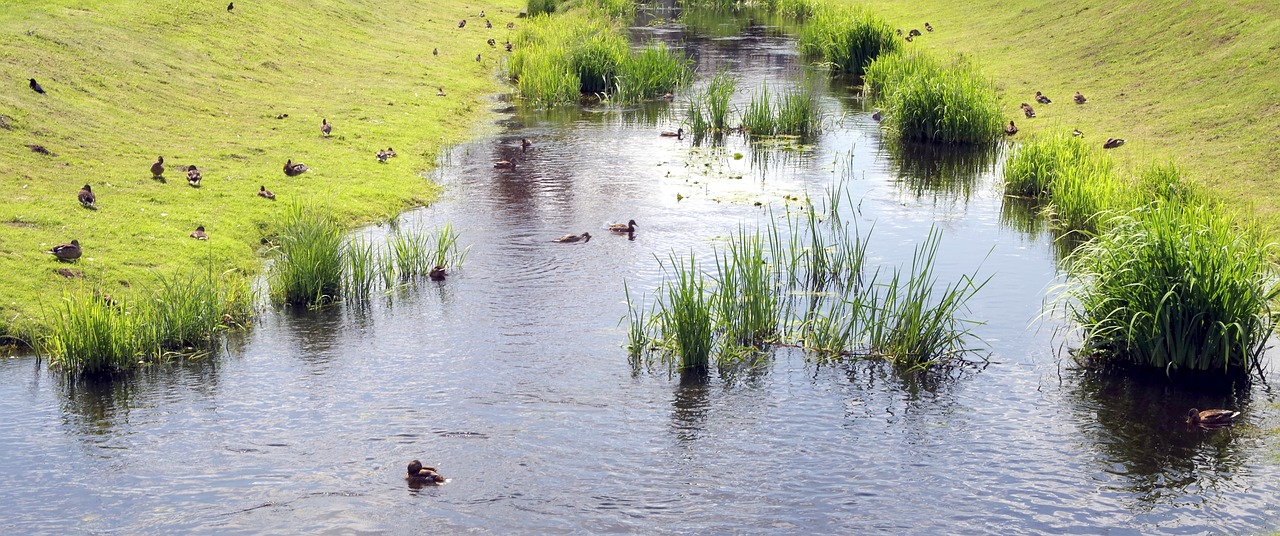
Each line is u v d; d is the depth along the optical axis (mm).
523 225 20047
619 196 22078
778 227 19797
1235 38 29094
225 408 12547
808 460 11281
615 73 33844
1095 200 19297
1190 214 14602
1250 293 13109
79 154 21109
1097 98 28984
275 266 17047
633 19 52188
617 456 11359
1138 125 25625
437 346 14438
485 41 41344
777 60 39969
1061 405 12539
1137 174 21594
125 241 17312
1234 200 19547
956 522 10031
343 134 25797
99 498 10438
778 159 25578
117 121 23578
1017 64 34656
